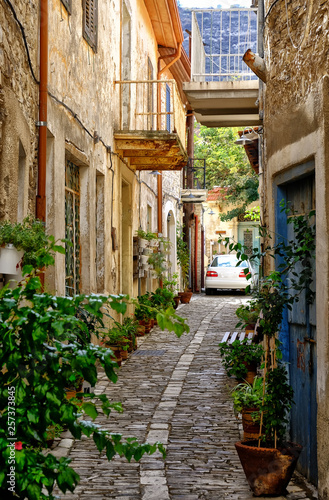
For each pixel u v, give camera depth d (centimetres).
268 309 474
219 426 628
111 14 1109
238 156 3359
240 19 1041
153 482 465
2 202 484
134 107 1312
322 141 421
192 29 1029
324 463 406
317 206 433
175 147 1159
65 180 832
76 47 842
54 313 232
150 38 1563
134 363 984
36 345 229
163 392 778
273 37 555
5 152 487
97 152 985
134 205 1368
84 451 543
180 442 573
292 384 536
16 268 464
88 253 917
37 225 511
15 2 555
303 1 478
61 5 757
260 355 772
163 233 1917
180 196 2283
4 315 235
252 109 1073
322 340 418
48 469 228
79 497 433
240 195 3133
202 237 2870
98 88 995
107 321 1009
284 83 522
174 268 2167
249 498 435
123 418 651
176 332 239
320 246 426
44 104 652
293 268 489
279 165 535
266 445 466
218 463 516
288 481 442
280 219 559
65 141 773
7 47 510
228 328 1420
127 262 1302
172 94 1150
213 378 867
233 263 2553
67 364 240
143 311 1305
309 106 453
